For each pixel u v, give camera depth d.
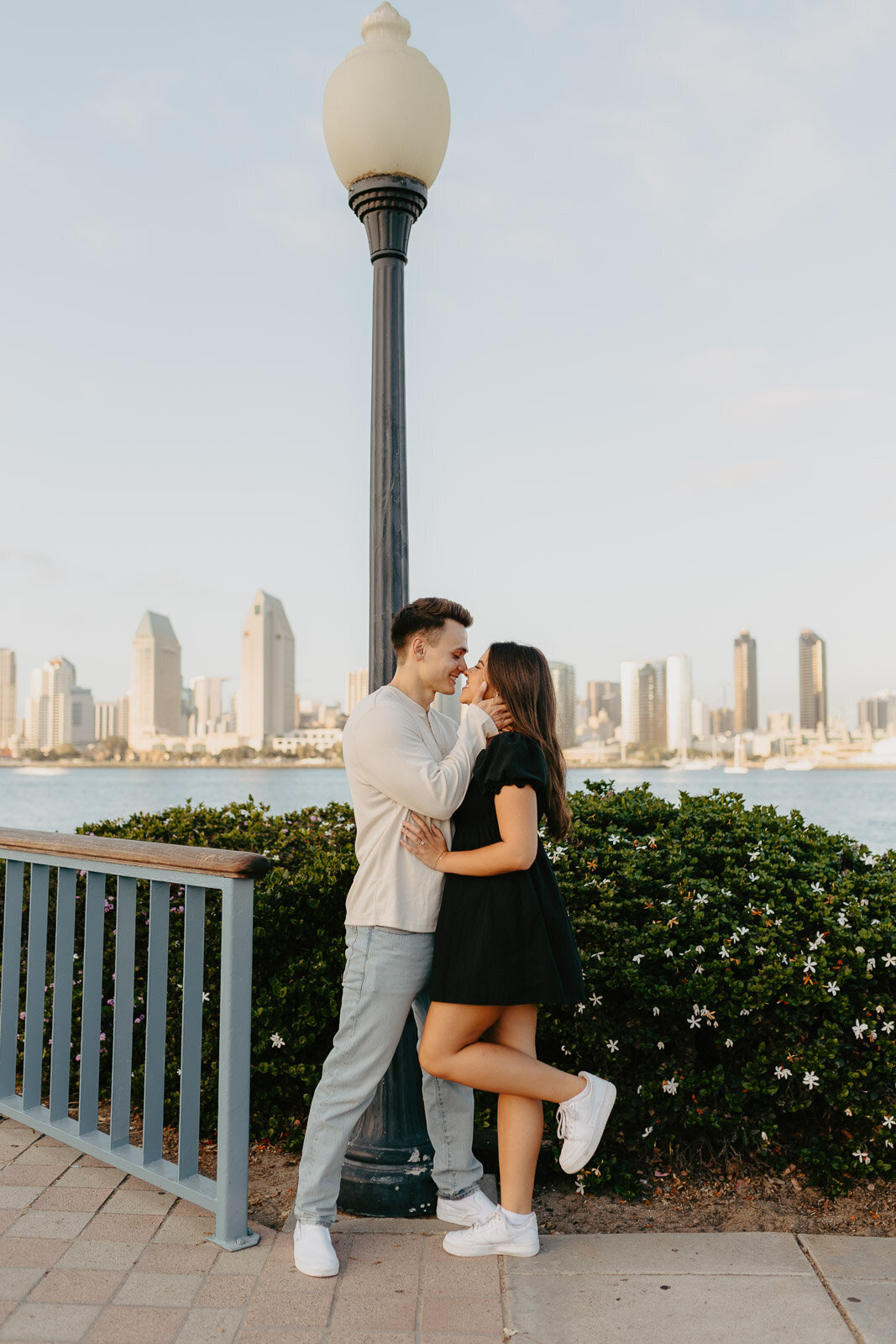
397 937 2.58
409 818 2.57
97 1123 3.20
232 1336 2.20
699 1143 3.24
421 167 3.31
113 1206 2.87
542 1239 2.71
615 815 4.12
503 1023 2.68
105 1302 2.34
